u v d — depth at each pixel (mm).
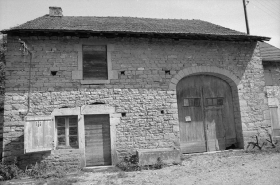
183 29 9195
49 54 7871
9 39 7727
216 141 9102
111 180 6199
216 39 8906
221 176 6117
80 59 8031
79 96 7816
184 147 8789
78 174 6926
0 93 12070
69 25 8320
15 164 7125
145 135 8023
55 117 7699
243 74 9180
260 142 8930
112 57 8242
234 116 9367
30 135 6977
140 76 8312
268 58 10977
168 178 6180
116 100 8023
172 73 8578
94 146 7836
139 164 7281
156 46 8617
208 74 9242
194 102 9148
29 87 7586
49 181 6254
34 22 8500
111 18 10297
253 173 6215
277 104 10797
